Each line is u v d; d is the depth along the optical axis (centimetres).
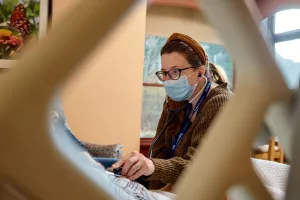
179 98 118
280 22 280
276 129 32
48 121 19
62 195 20
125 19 20
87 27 19
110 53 214
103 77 214
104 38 20
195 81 114
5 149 18
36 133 19
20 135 18
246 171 29
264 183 31
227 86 109
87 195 21
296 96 30
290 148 30
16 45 188
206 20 29
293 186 29
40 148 19
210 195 27
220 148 28
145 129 291
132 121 223
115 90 218
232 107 29
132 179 87
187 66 114
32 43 20
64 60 19
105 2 20
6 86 18
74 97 208
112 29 20
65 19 19
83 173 21
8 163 18
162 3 286
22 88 18
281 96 30
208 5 28
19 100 18
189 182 27
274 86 29
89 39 19
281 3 213
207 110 102
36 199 19
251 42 29
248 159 29
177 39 117
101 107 215
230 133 28
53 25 19
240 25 29
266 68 29
